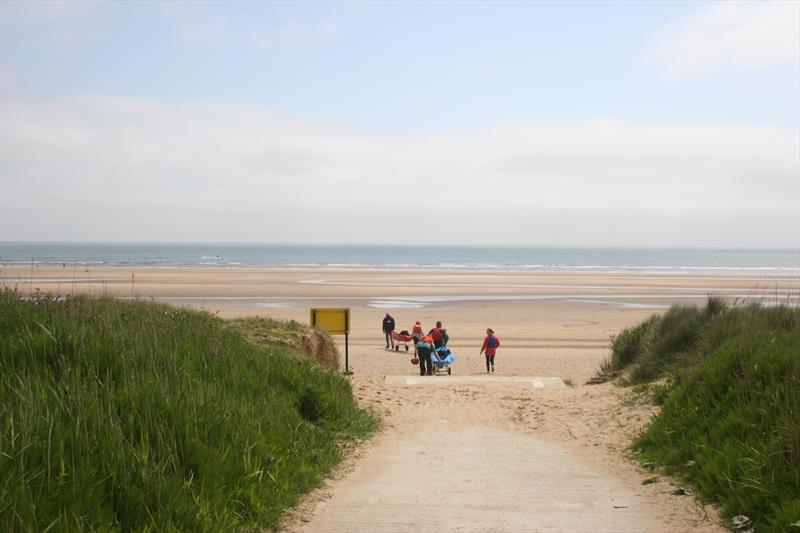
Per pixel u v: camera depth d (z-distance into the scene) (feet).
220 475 17.15
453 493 19.66
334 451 24.04
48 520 12.65
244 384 25.79
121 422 17.52
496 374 64.08
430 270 303.27
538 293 171.83
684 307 49.32
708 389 25.55
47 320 24.26
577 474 22.25
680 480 20.52
